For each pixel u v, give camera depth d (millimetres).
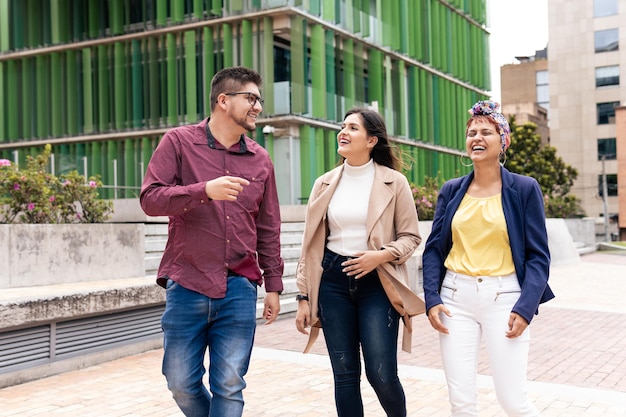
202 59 20516
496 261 3211
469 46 31141
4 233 6652
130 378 5781
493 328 3162
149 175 3123
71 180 8766
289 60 20250
